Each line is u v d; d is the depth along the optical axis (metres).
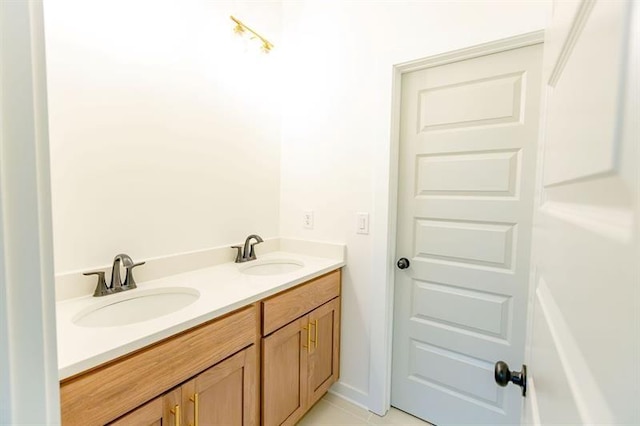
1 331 0.29
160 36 1.41
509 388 1.47
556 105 0.52
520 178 1.41
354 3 1.75
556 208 0.47
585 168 0.32
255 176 1.93
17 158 0.30
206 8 1.60
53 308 0.33
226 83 1.73
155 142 1.41
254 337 1.26
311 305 1.59
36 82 0.31
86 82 1.17
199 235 1.62
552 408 0.41
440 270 1.63
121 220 1.29
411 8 1.55
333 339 1.79
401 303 1.76
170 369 0.94
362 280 1.79
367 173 1.75
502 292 1.48
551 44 0.60
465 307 1.57
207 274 1.51
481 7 1.38
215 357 1.09
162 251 1.45
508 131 1.42
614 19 0.25
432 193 1.64
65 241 1.13
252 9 1.84
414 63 1.58
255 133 1.92
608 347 0.24
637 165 0.20
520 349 1.44
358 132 1.77
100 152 1.22
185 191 1.54
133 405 0.85
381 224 1.69
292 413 1.48
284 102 2.08
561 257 0.41
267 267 1.85
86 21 1.17
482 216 1.51
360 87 1.75
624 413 0.21
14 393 0.30
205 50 1.61
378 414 1.75
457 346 1.60
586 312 0.29
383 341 1.72
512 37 1.32
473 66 1.49
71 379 0.73
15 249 0.30
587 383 0.28
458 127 1.55
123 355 0.82
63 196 1.12
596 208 0.28
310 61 1.94
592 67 0.31
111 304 1.16
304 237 2.02
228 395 1.14
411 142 1.68
